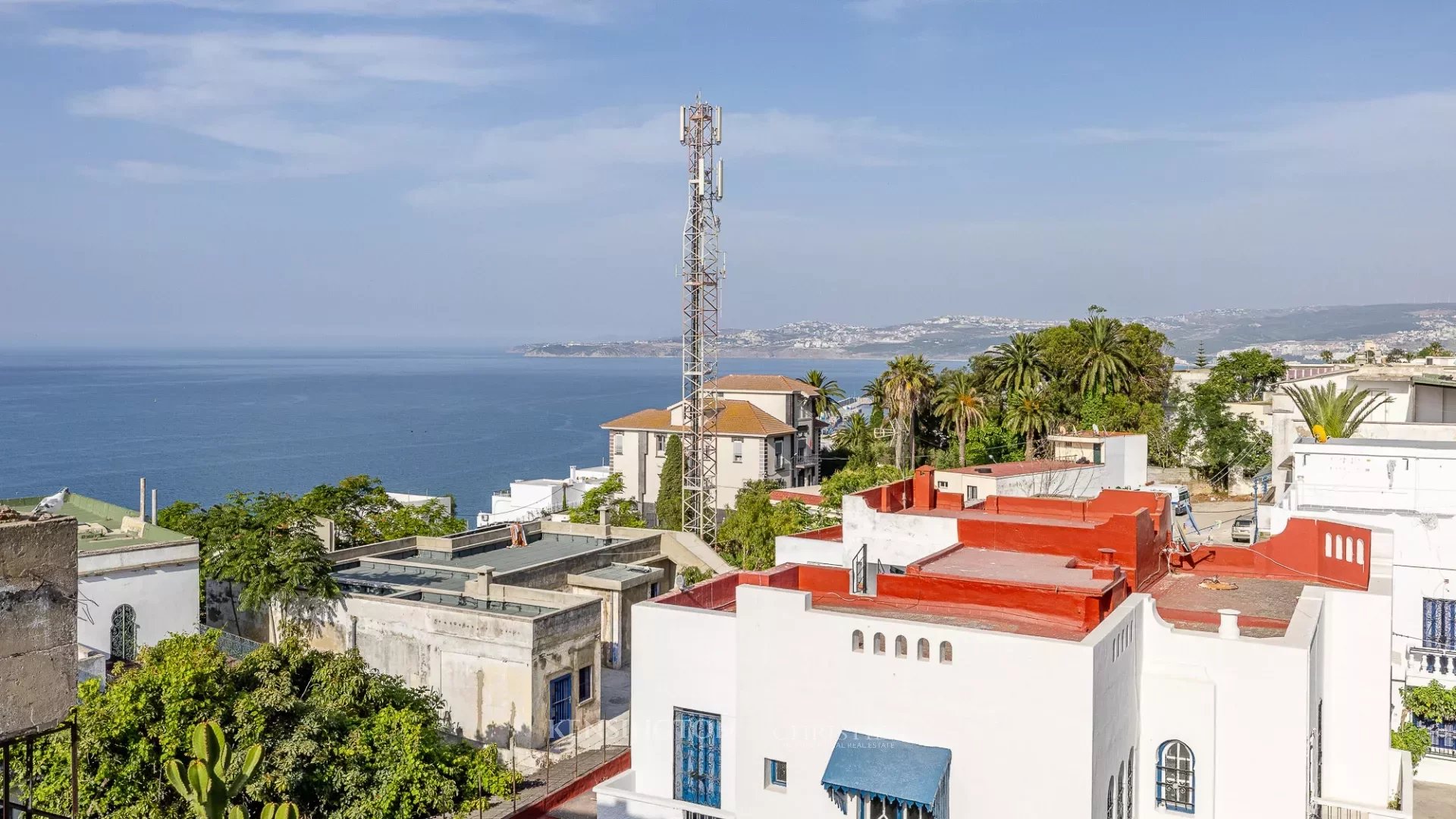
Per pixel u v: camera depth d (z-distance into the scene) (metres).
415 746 29.05
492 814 33.47
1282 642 20.20
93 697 27.06
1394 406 56.44
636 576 50.50
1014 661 18.36
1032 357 99.12
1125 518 25.98
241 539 44.31
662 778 22.52
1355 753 23.34
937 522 29.48
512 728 38.53
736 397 100.50
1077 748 17.84
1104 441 55.94
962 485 48.12
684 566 57.12
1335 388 56.88
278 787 27.03
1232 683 20.41
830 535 35.00
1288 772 19.89
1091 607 21.36
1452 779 29.81
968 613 22.75
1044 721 18.09
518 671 38.38
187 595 41.81
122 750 26.78
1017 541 27.73
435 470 187.38
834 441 114.81
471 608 41.16
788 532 68.31
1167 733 20.72
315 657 31.70
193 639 31.19
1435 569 31.56
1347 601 23.53
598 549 53.16
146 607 40.44
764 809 20.77
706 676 22.09
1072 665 17.89
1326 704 23.56
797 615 20.50
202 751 11.06
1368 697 23.31
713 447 88.62
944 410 95.19
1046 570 24.72
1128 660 20.17
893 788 18.52
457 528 73.19
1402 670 31.02
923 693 19.19
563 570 50.50
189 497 149.62
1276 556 28.61
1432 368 58.88
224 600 45.69
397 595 43.97
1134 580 25.92
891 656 19.50
